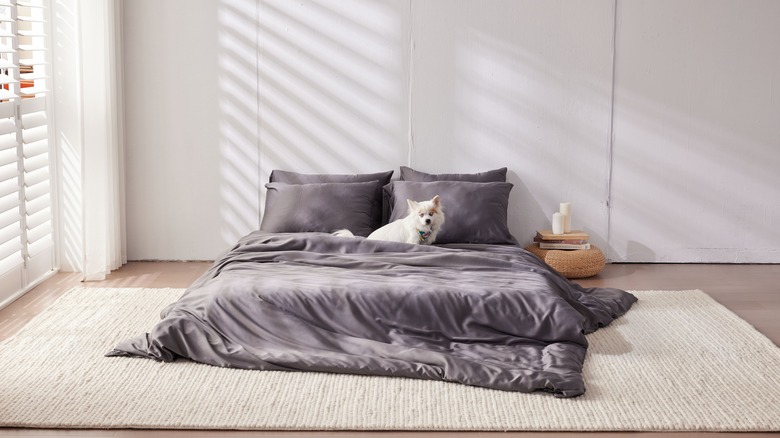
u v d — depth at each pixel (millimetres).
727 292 5215
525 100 5797
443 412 3375
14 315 4652
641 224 5902
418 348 3928
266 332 4020
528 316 4027
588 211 5895
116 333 4309
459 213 5367
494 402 3475
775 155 5824
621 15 5719
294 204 5438
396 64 5770
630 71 5766
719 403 3475
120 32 5668
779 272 5691
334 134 5848
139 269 5707
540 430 3242
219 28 5750
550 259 5488
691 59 5750
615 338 4316
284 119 5832
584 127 5812
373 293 4066
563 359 3801
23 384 3617
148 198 5895
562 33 5734
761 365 3914
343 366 3762
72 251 5605
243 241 5070
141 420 3268
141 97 5789
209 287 4254
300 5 5730
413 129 5832
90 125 5297
